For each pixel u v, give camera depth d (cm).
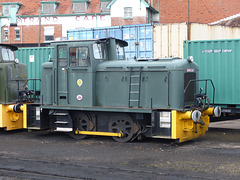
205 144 972
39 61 1513
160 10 3559
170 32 1642
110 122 1024
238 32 1716
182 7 3497
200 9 3441
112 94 1022
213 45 1170
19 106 1133
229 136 1112
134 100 998
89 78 1018
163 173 673
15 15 3800
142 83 991
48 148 928
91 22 3584
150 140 1038
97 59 1037
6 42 3841
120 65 1010
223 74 1156
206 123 1045
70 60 1041
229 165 731
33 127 1102
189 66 985
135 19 3372
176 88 946
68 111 1055
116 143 995
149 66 981
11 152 879
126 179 643
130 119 993
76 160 790
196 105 972
